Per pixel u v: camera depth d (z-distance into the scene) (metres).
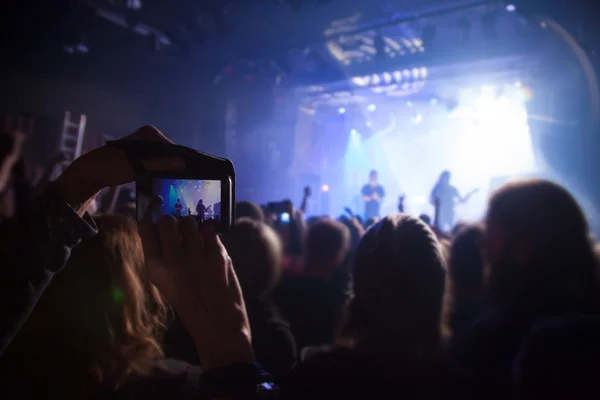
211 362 0.56
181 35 8.05
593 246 1.06
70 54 8.94
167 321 0.95
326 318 2.05
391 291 1.01
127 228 0.87
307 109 13.66
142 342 0.85
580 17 5.91
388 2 7.50
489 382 0.95
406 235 1.05
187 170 0.58
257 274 1.68
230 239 1.71
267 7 8.01
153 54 9.52
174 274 0.55
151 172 0.58
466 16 8.22
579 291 1.00
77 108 9.66
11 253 0.50
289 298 2.09
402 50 9.60
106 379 0.81
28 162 8.59
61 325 0.79
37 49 8.50
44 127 8.94
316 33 8.55
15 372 0.77
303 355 1.08
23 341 0.78
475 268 1.64
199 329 0.56
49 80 9.21
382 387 0.94
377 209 11.51
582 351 0.77
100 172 0.58
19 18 7.18
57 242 0.52
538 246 1.03
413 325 1.00
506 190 1.11
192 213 0.59
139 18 7.51
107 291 0.82
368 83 11.21
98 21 7.95
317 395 0.95
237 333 0.57
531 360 0.81
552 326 0.83
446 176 9.34
